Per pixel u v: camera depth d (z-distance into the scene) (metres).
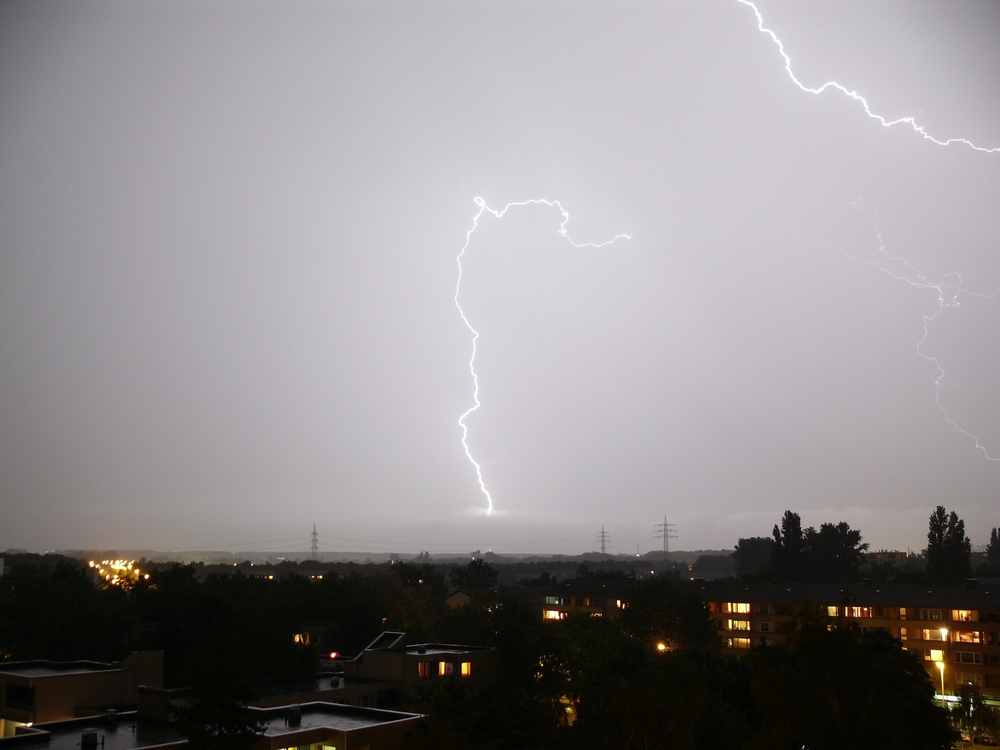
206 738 22.67
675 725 21.59
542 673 45.94
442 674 43.38
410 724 28.45
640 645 48.94
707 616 67.44
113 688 36.53
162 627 52.53
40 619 55.34
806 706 17.91
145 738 27.61
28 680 34.53
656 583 72.44
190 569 69.88
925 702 17.41
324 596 66.12
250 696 23.67
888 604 66.75
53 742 26.86
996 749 43.97
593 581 92.69
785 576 105.25
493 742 26.52
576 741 22.66
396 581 109.56
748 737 23.81
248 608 51.78
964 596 65.06
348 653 62.25
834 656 18.25
